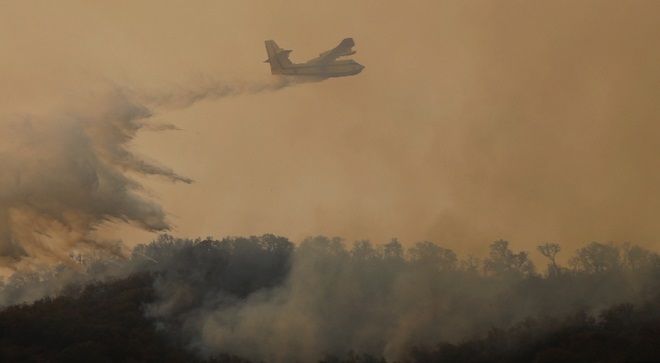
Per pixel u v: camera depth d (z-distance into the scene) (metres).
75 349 72.38
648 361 68.12
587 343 73.00
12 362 70.62
